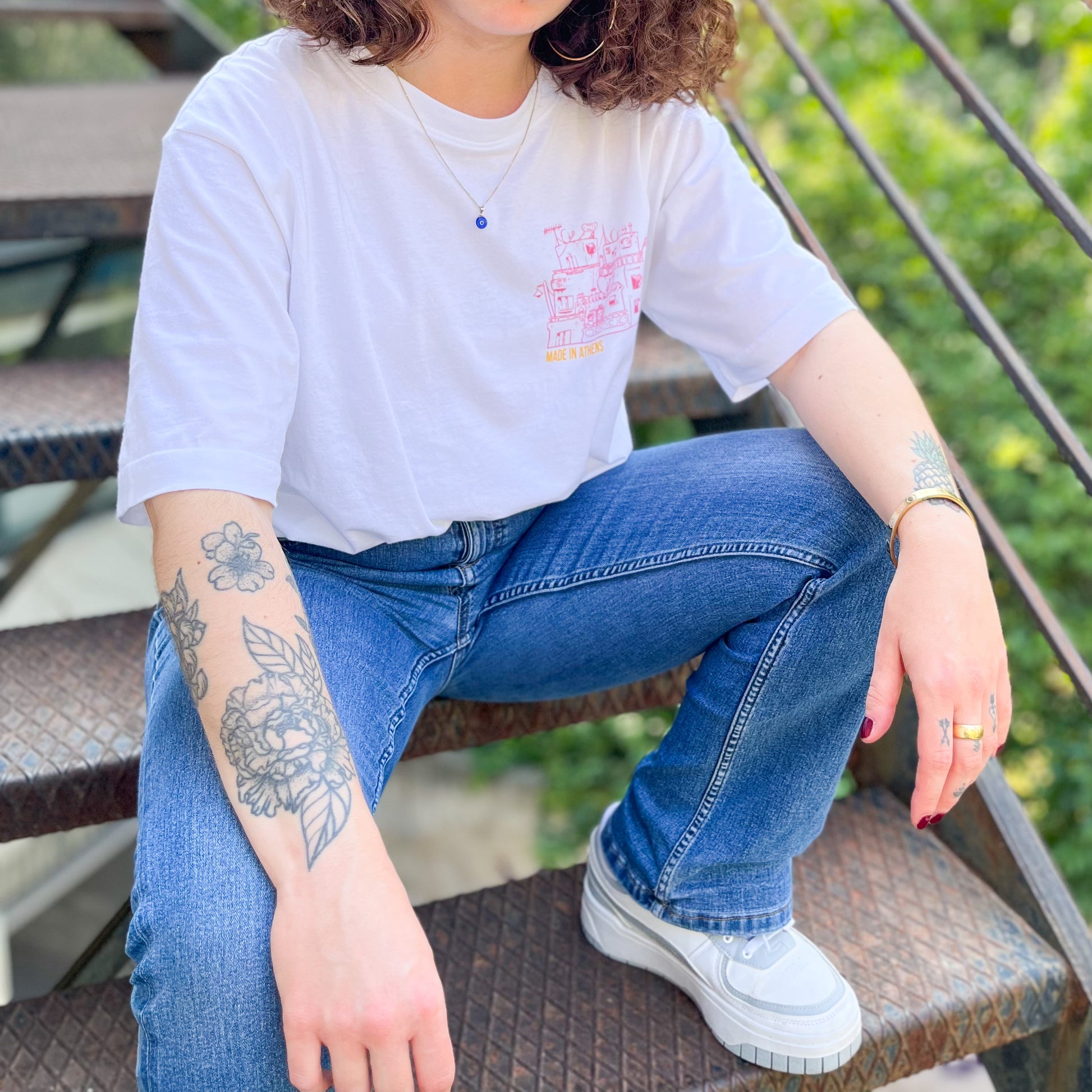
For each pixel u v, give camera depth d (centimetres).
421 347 95
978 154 564
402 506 96
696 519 103
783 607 100
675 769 106
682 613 104
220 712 79
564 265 100
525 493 102
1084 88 544
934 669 89
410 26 86
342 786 78
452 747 129
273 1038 76
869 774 150
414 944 75
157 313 83
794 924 123
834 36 594
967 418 541
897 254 556
